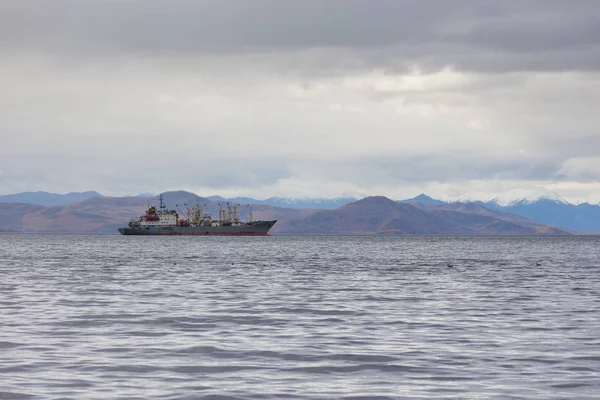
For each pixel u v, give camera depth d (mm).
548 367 54656
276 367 54562
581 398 44781
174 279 161250
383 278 169250
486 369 53906
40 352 60219
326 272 194500
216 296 116938
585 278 171250
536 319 85438
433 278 169750
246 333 72938
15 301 106375
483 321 83562
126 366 54469
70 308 96375
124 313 90500
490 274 187875
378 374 52094
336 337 70188
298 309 96875
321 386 48125
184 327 77500
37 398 44062
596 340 68188
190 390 46625
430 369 53906
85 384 48094
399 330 75438
